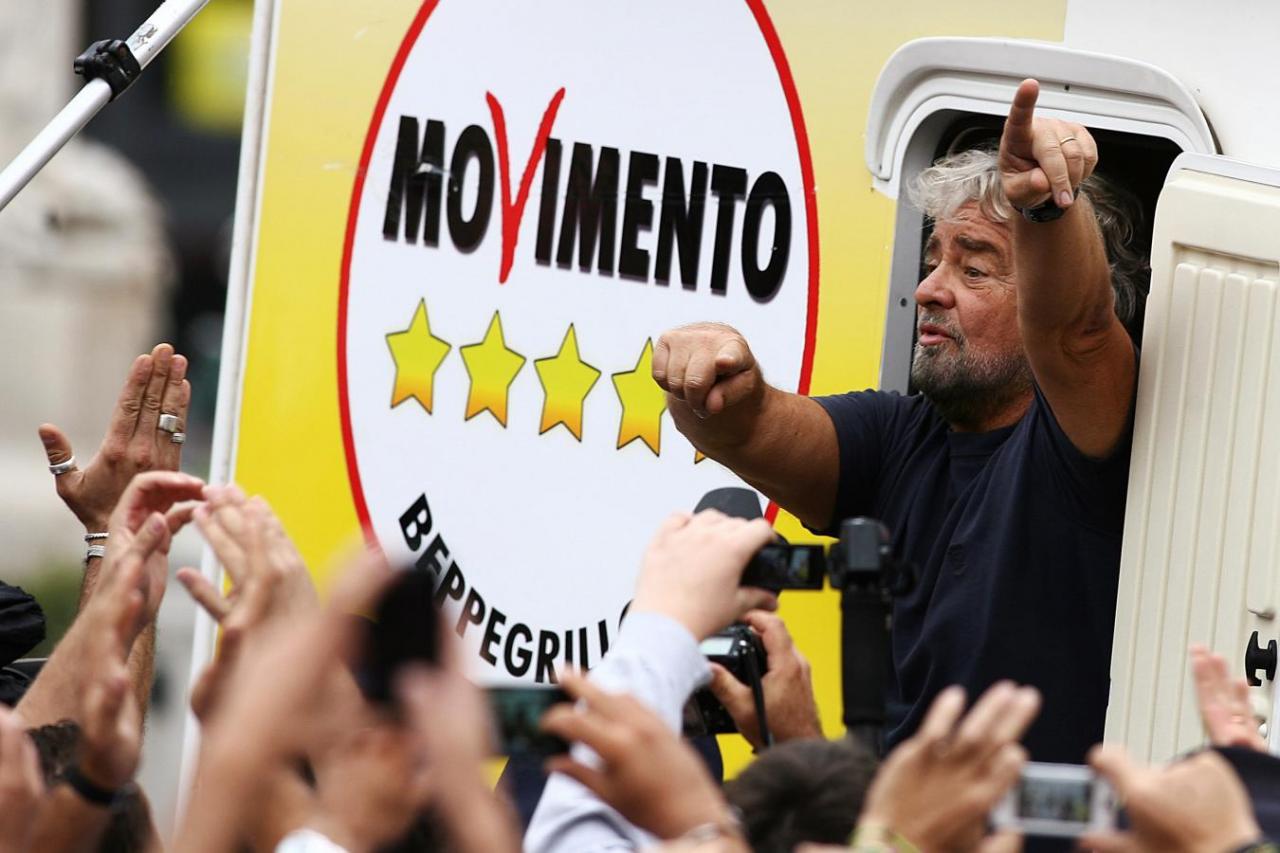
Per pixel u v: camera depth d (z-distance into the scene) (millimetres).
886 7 9398
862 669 6102
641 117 9875
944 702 4832
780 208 9570
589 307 9930
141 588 6176
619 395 9828
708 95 9758
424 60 10430
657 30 9867
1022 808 4906
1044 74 8938
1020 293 8086
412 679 4672
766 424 9156
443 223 10320
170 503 6660
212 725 5008
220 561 5840
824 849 5074
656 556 5883
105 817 5227
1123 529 8453
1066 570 8578
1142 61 8656
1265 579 7879
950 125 9500
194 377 27000
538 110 10102
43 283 27109
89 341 27172
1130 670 8281
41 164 9523
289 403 10688
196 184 27266
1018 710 4797
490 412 10133
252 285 10844
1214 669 5801
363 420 10469
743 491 7559
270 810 4949
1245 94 8352
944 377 8984
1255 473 7938
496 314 10148
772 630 6938
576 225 9969
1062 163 7738
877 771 5648
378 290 10477
